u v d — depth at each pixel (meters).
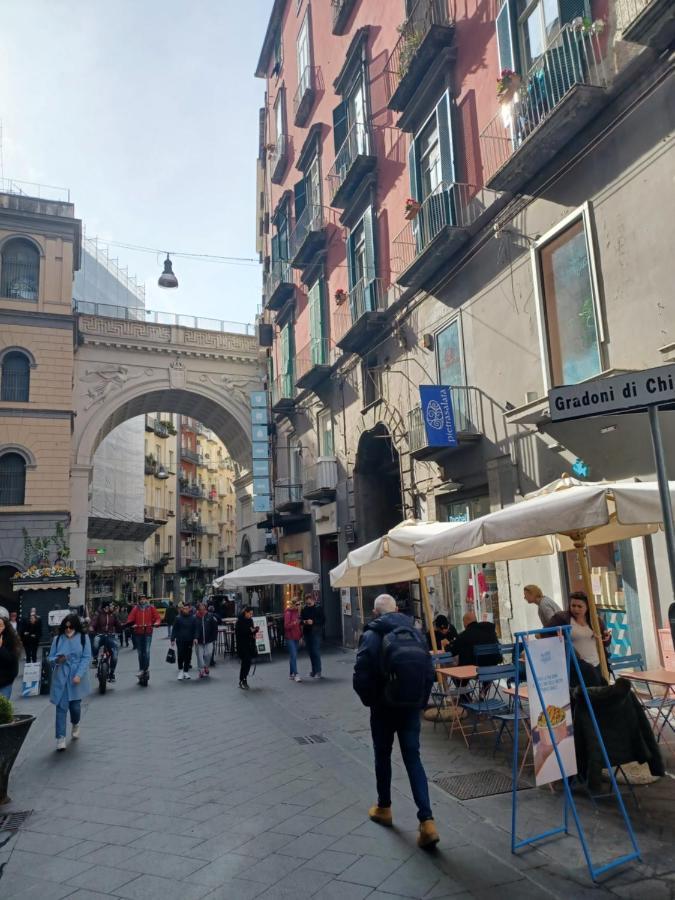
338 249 19.38
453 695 7.59
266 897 3.73
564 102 8.34
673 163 7.54
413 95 13.61
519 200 10.33
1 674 6.91
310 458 22.11
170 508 57.97
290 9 24.94
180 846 4.59
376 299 15.77
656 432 3.49
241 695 11.38
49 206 26.50
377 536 17.69
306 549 22.41
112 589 45.16
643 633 7.89
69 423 25.42
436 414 11.37
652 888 3.57
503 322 10.89
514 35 10.24
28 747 8.16
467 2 11.95
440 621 10.42
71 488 26.27
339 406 19.16
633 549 8.06
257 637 16.50
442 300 12.96
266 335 27.31
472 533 6.11
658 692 7.49
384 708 4.82
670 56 7.50
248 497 32.66
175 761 7.05
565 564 9.40
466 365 12.02
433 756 6.56
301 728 8.44
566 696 4.33
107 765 7.02
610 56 8.36
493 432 11.09
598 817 4.61
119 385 28.11
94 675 15.50
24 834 5.00
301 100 21.78
